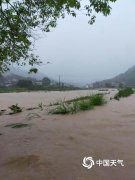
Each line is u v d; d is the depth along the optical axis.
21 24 7.11
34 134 6.48
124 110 10.45
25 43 7.15
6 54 7.09
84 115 9.27
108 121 7.83
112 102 14.71
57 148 5.16
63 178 3.75
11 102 19.42
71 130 6.75
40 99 23.52
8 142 5.79
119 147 5.06
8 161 4.51
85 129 6.79
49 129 7.00
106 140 5.61
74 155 4.70
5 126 7.79
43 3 7.07
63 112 9.98
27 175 3.89
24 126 7.57
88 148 5.09
